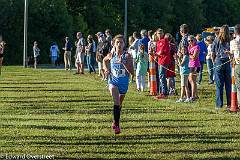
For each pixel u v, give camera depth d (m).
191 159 20.94
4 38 126.25
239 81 33.16
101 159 20.88
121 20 150.75
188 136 25.53
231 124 29.09
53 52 108.31
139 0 152.88
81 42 68.06
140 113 33.03
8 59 126.62
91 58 67.81
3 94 43.81
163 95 41.22
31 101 39.09
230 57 34.03
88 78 61.62
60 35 131.62
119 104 26.22
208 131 26.86
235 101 34.12
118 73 26.62
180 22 166.38
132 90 47.19
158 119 30.62
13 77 63.91
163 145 23.45
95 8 146.12
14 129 27.03
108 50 56.16
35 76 65.62
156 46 42.31
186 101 39.06
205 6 176.62
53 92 45.56
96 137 25.20
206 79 60.81
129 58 26.78
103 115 32.22
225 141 24.41
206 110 34.56
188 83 39.50
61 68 89.56
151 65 43.31
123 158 21.00
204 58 54.75
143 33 47.38
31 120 30.08
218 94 35.62
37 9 128.25
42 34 129.12
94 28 146.75
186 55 39.03
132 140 24.55
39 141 24.14
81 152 22.03
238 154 21.84
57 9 130.62
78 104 37.50
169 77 42.56
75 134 25.89
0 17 125.81
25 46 92.50
